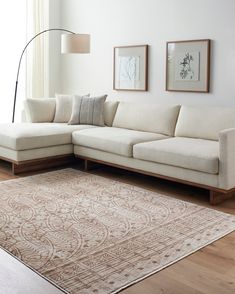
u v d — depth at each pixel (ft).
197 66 16.12
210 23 15.61
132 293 7.04
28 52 21.44
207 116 14.56
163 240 9.30
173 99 17.26
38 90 21.99
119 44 19.13
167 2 16.92
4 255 4.90
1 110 21.33
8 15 20.68
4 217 10.64
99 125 17.61
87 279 7.46
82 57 21.18
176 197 12.72
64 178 14.76
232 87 15.25
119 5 18.88
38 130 15.71
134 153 13.83
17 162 14.88
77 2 21.01
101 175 15.39
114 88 19.53
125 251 8.70
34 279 4.24
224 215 11.00
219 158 11.55
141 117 16.49
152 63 17.83
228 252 8.73
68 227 10.02
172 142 13.66
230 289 7.22
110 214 11.00
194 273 7.80
